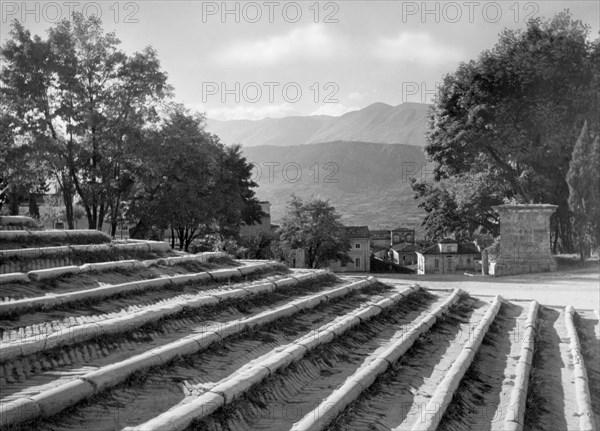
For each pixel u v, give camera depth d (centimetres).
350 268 8806
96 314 836
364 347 911
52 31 3756
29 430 488
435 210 5622
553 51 4178
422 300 1359
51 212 5178
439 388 731
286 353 755
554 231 4866
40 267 1070
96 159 3884
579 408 788
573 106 4259
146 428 496
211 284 1165
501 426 682
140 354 697
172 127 4056
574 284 2484
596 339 1204
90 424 518
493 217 5400
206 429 540
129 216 4306
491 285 2450
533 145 4434
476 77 4425
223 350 770
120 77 3900
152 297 983
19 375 598
